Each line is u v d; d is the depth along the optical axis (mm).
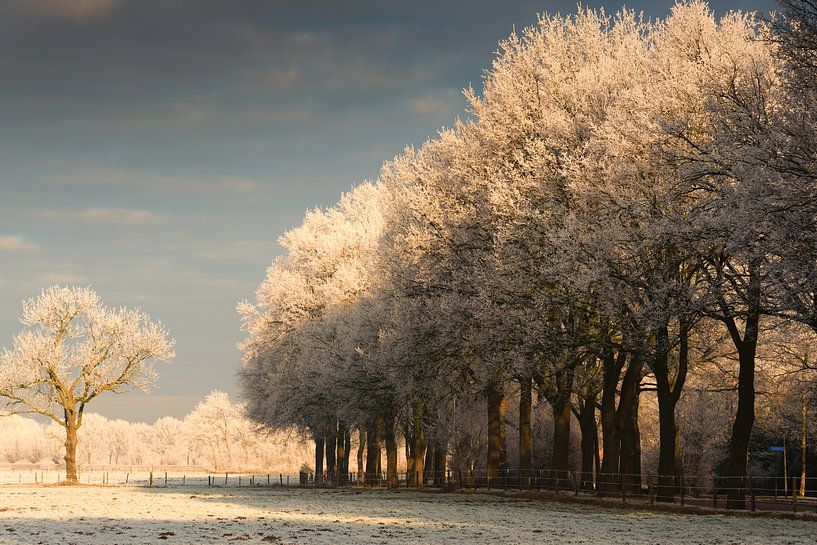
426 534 27031
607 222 36625
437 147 50812
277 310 77312
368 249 69000
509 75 46031
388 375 51969
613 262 35875
